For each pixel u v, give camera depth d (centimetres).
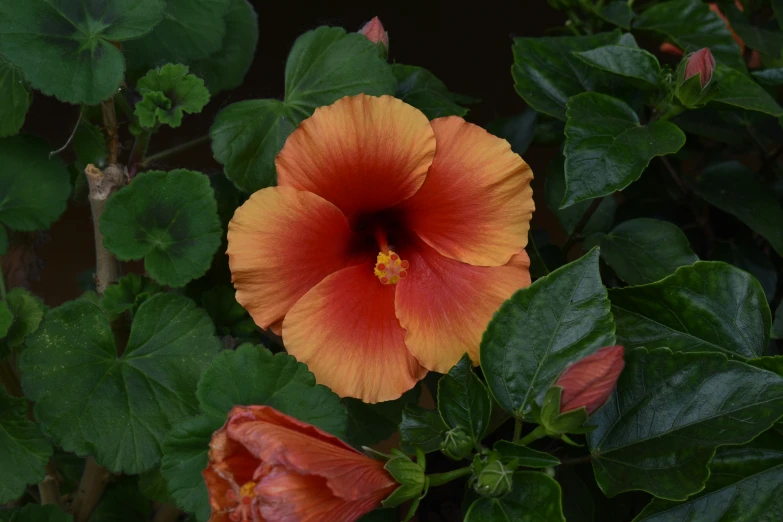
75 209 205
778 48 128
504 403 105
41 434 109
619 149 112
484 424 105
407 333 108
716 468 105
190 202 108
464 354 107
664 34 125
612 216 122
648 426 105
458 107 118
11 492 109
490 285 108
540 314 105
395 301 109
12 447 109
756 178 122
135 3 107
